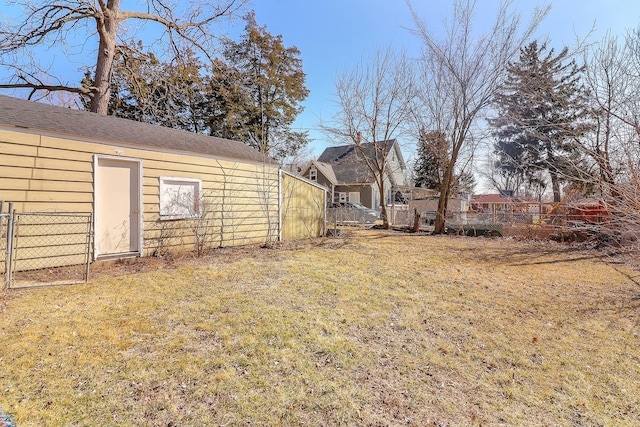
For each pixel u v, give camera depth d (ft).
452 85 38.01
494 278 18.81
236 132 61.67
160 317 11.49
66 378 7.72
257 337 10.27
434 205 58.34
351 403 7.39
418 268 20.79
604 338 11.27
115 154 19.72
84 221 17.97
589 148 14.89
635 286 17.34
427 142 43.50
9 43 28.32
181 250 23.44
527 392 8.17
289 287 15.64
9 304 12.17
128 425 6.34
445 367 9.21
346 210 57.47
